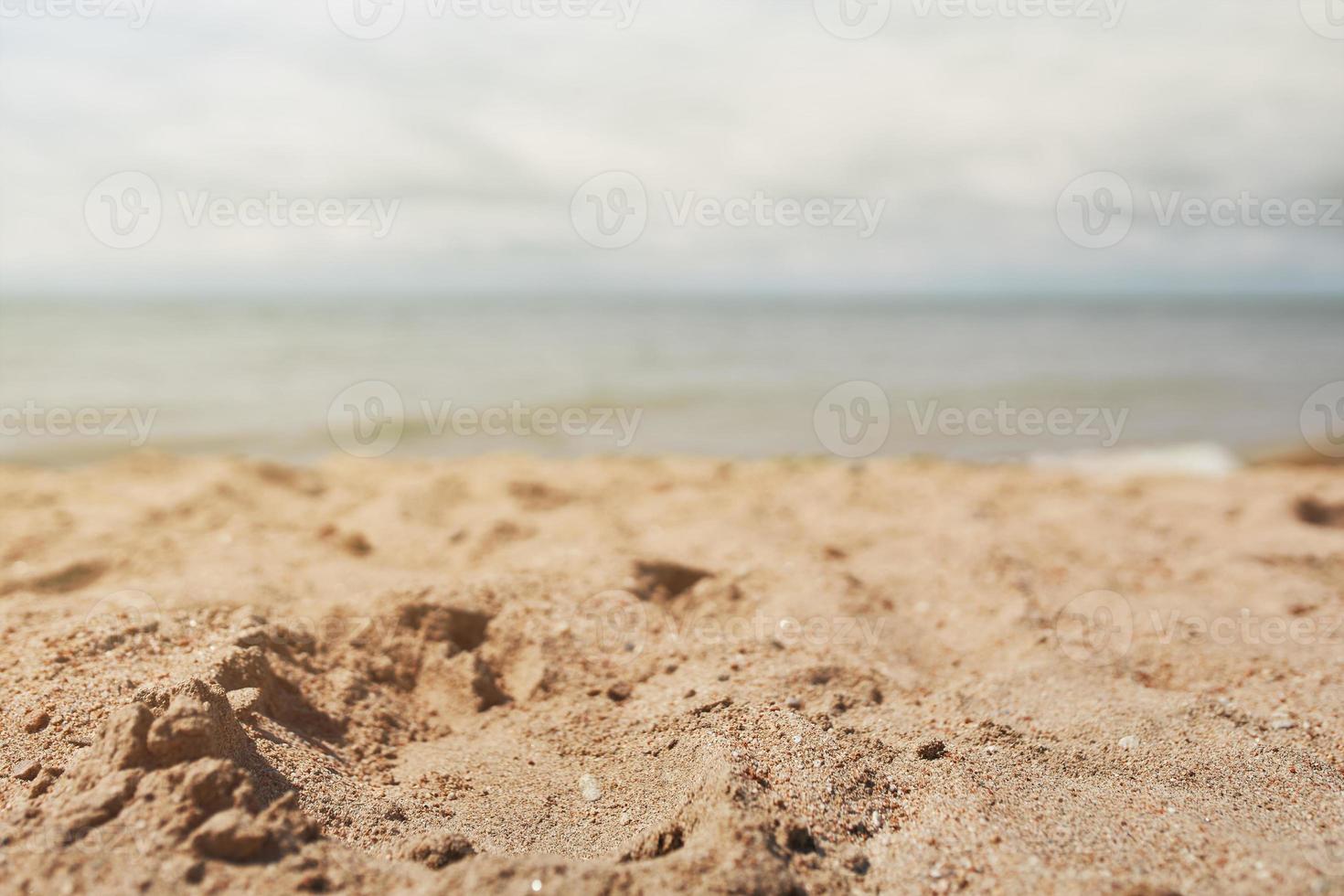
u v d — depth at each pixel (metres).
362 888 1.95
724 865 1.96
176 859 1.91
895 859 2.17
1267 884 1.97
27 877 1.84
